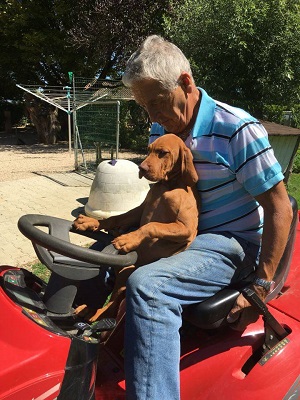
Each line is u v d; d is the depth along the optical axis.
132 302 1.46
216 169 1.70
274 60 7.83
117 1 13.23
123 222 1.87
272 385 1.63
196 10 8.36
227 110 1.69
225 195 1.73
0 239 4.70
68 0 15.06
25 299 1.54
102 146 9.95
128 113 14.29
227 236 1.75
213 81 8.04
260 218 1.79
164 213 1.68
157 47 1.61
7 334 1.34
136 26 13.55
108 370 1.59
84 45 14.95
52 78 18.45
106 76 17.58
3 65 18.27
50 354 1.33
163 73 1.57
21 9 16.14
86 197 6.87
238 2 7.71
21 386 1.27
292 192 7.18
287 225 1.63
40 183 8.02
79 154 12.13
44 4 16.39
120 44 14.37
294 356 1.73
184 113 1.71
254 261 1.78
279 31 7.63
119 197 5.18
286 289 2.12
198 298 1.59
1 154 13.06
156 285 1.48
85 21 14.40
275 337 1.74
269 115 8.77
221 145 1.68
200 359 1.62
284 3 7.59
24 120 23.97
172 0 12.32
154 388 1.40
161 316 1.45
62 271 1.52
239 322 1.65
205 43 8.06
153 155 1.64
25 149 14.51
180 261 1.59
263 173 1.61
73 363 1.32
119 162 5.44
